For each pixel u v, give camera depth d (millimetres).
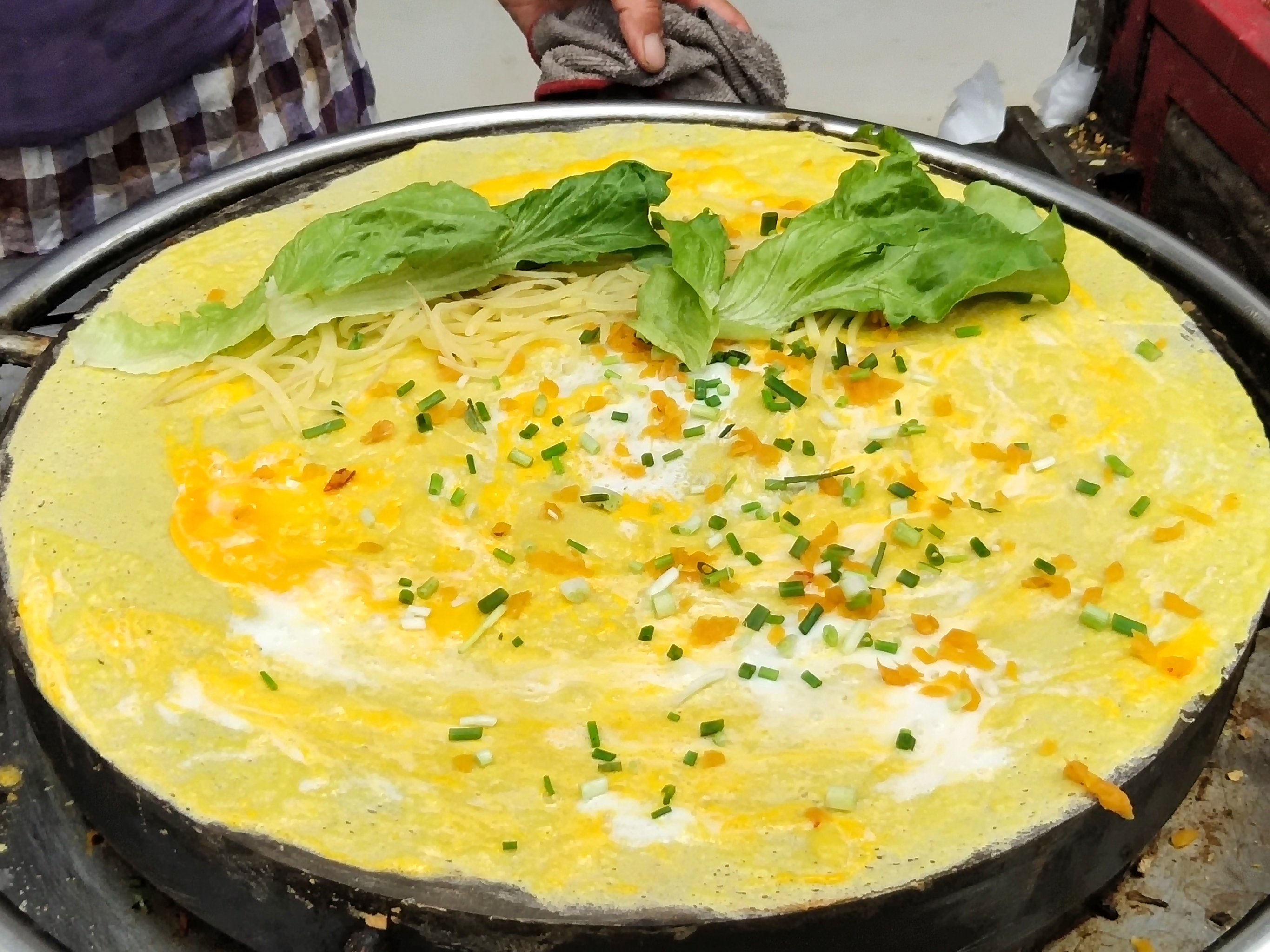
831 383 675
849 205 699
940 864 525
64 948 527
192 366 682
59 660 581
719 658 589
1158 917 582
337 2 979
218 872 540
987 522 627
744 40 892
